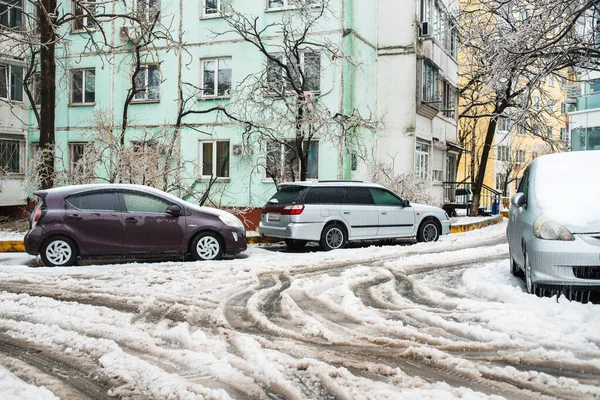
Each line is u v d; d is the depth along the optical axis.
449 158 29.02
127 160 15.99
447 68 26.91
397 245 14.64
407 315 6.56
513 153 42.97
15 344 5.30
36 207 11.09
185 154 22.14
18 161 24.52
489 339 5.45
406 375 4.38
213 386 4.18
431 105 23.20
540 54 12.17
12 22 23.53
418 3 22.45
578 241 6.79
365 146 19.61
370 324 6.11
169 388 4.08
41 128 16.22
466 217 25.92
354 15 20.33
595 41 12.43
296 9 18.36
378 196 14.88
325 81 20.12
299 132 17.64
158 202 11.64
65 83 23.28
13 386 4.16
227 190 21.19
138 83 22.95
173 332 5.61
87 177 16.44
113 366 4.61
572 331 5.62
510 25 13.36
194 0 22.14
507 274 9.25
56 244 10.87
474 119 36.50
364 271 9.77
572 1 11.24
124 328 5.86
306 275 9.54
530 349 5.08
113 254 11.17
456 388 4.03
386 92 22.09
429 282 8.84
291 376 4.38
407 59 21.80
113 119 21.58
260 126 18.05
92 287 8.32
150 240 11.37
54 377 4.42
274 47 20.91
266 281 8.91
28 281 8.80
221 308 6.96
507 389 4.09
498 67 12.75
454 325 5.89
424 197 19.44
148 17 21.47
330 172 20.09
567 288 6.84
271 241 16.23
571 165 8.14
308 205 13.80
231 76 21.67
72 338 5.42
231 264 10.68
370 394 3.94
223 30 21.69
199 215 11.80
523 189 8.73
